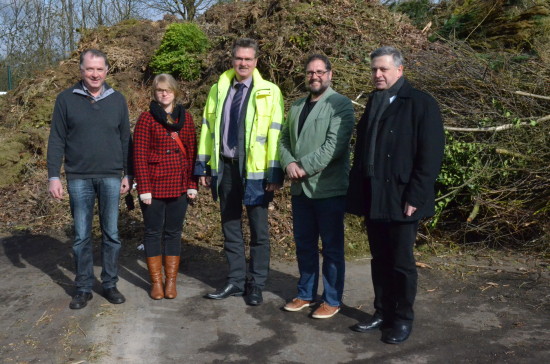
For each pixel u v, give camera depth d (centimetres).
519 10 944
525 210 554
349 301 433
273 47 787
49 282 479
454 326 383
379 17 858
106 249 432
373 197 346
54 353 345
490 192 564
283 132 412
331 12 830
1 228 645
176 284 473
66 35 2280
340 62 750
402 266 352
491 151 580
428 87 663
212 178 431
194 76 891
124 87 939
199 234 595
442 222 588
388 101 349
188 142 439
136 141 423
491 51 802
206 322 394
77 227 422
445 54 786
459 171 566
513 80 648
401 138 340
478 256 534
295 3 846
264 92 412
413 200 333
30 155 812
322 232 395
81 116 412
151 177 427
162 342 361
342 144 374
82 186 419
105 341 362
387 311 381
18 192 735
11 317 403
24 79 1038
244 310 416
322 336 371
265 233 431
